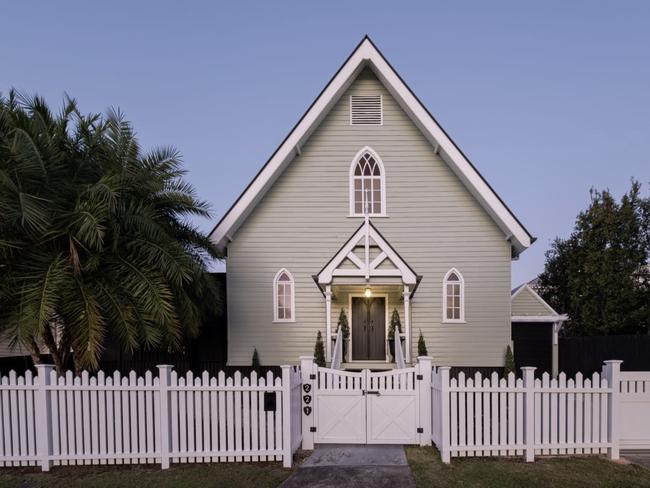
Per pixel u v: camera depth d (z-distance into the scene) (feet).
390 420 26.40
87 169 32.07
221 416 23.84
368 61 43.04
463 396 24.12
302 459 24.20
